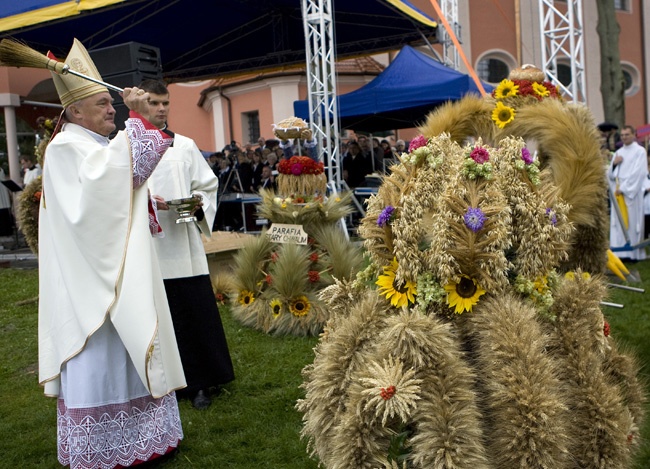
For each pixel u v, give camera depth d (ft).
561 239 7.45
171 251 12.73
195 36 42.68
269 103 55.62
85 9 30.40
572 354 7.11
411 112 38.60
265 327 17.97
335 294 8.18
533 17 65.51
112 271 9.41
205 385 12.95
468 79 32.09
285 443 11.22
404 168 7.69
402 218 7.24
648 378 12.93
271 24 42.42
